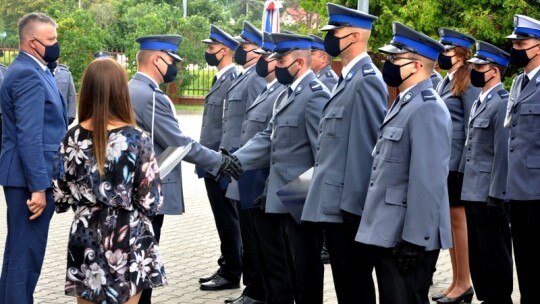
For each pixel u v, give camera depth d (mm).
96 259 4363
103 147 4324
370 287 5523
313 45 7480
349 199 5363
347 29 5523
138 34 28250
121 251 4340
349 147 5406
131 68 28016
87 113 4414
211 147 7914
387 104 5457
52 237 9250
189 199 12359
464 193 6613
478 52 6570
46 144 5844
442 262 8523
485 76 6578
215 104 7895
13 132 5844
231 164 6148
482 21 10367
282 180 6051
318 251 5961
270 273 6328
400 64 4996
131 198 4375
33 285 5914
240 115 7414
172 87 29484
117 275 4332
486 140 6531
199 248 8922
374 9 14156
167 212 6082
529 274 6117
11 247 5859
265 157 6324
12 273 5809
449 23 11016
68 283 4430
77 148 4395
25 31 5855
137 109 5930
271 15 9898
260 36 7449
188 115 26453
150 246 4457
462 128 6965
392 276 4887
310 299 5945
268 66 6770
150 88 6039
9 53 27000
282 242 6305
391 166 4918
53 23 5941
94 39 26844
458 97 7012
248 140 6758
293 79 6117
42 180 5715
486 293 6527
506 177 6305
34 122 5711
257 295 6875
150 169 4398
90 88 4387
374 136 5363
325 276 7688
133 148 4348
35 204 5742
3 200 11758
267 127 6590
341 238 5469
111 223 4352
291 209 5758
